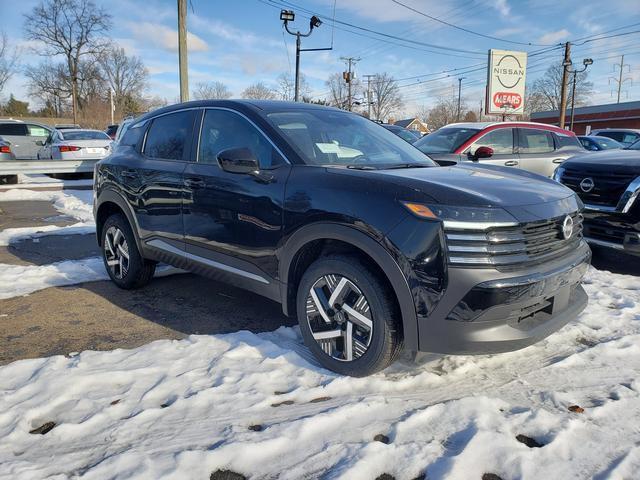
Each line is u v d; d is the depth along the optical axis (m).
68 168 12.84
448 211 2.62
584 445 2.35
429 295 2.62
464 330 2.61
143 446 2.36
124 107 72.38
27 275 5.18
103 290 4.79
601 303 4.31
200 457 2.23
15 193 11.49
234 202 3.51
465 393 2.86
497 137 8.02
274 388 2.91
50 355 3.42
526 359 3.31
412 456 2.24
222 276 3.76
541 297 2.77
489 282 2.57
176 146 4.20
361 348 2.93
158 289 4.82
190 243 3.94
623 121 49.38
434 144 8.30
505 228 2.65
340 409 2.61
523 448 2.29
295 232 3.13
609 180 5.34
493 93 22.16
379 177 2.93
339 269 2.95
